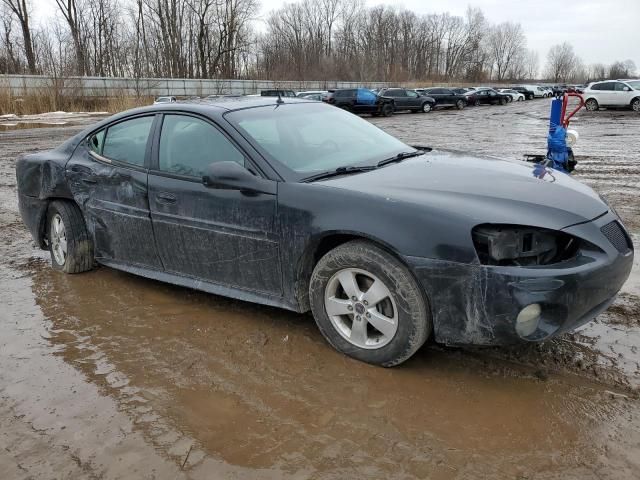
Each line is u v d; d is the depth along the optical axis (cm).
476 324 276
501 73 13800
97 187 437
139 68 5162
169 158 392
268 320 380
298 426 264
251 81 5206
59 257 492
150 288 447
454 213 280
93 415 279
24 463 245
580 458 235
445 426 260
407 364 315
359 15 9156
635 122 2148
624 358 314
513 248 273
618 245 299
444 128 2177
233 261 361
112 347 350
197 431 263
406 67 9762
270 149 356
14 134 1989
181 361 329
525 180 327
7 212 747
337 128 419
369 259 299
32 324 387
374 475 229
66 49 4103
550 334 273
